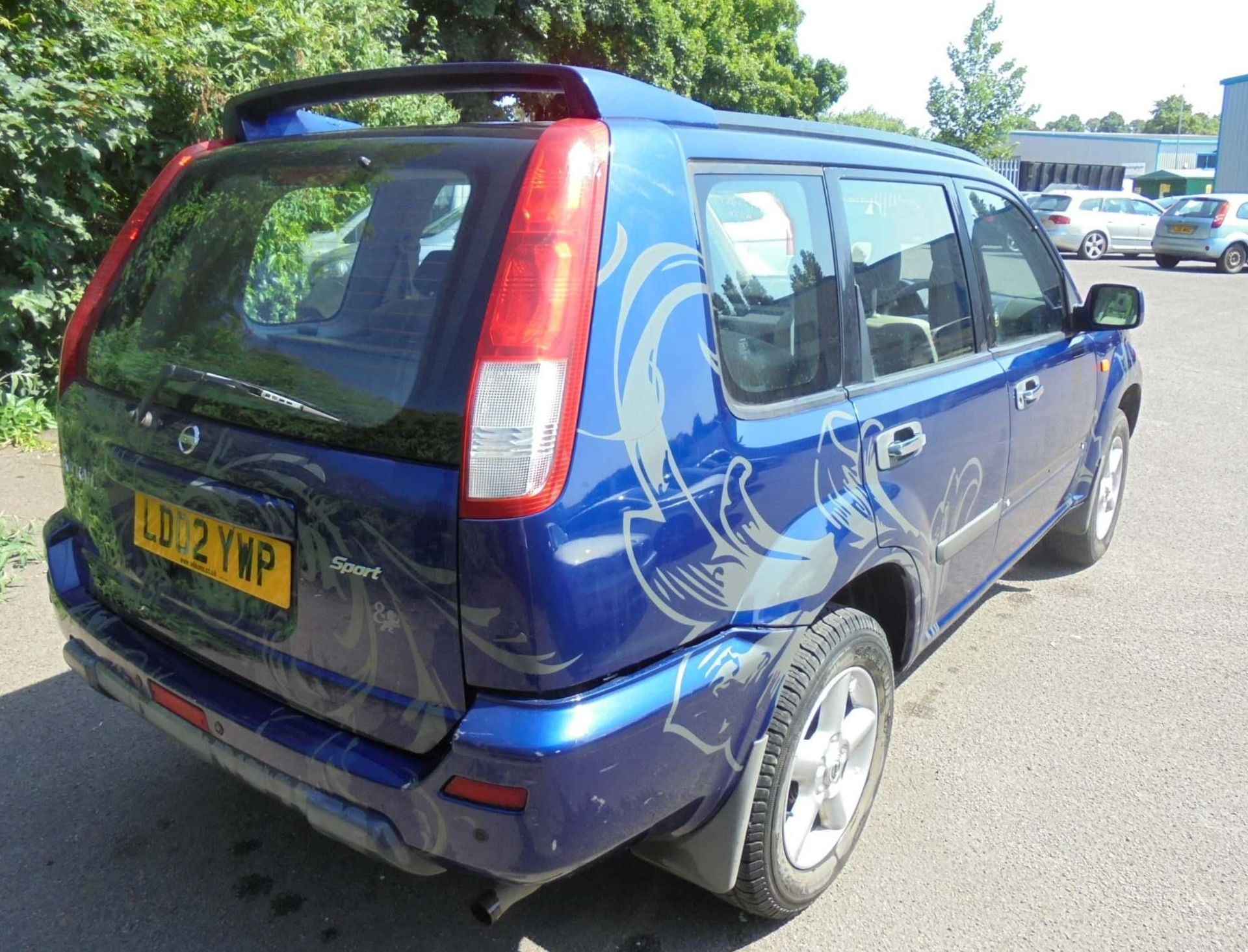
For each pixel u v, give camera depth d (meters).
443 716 1.91
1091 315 4.09
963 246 3.35
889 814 3.13
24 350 6.38
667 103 2.21
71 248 6.43
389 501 1.90
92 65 6.45
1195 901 2.77
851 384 2.63
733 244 2.27
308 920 2.64
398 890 2.76
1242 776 3.36
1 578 4.42
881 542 2.67
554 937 2.59
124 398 2.51
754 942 2.59
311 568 2.04
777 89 25.80
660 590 1.98
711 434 2.11
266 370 2.19
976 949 2.58
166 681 2.34
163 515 2.38
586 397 1.85
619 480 1.90
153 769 3.26
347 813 2.01
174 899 2.70
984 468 3.35
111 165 7.04
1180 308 14.68
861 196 2.79
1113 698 3.87
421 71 2.30
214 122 7.25
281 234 2.35
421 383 1.92
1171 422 8.18
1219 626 4.51
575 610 1.83
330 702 2.08
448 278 1.97
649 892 2.76
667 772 2.03
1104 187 46.16
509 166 1.99
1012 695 3.88
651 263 2.01
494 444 1.79
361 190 2.21
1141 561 5.26
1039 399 3.78
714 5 23.88
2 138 5.80
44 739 3.38
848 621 2.56
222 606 2.26
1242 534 5.66
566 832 1.87
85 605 2.66
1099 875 2.87
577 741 1.83
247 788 3.17
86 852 2.87
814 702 2.45
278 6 7.87
